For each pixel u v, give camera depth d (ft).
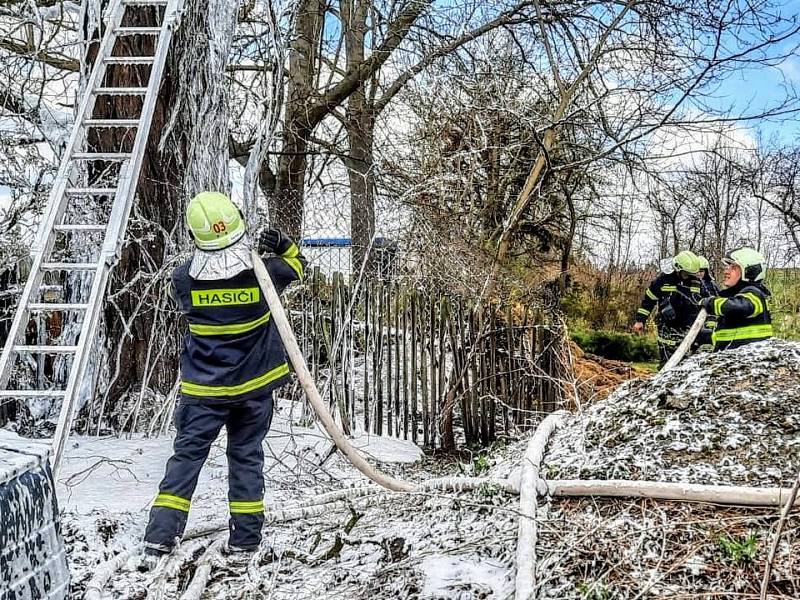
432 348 23.63
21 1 28.32
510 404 23.50
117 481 15.94
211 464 17.92
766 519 9.29
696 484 9.94
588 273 53.11
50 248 14.64
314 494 16.21
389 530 12.40
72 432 20.66
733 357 12.78
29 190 22.04
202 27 20.97
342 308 23.82
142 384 20.85
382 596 9.98
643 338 42.98
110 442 19.54
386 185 33.78
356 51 40.93
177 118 21.75
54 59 27.81
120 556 11.34
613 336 43.06
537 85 34.86
